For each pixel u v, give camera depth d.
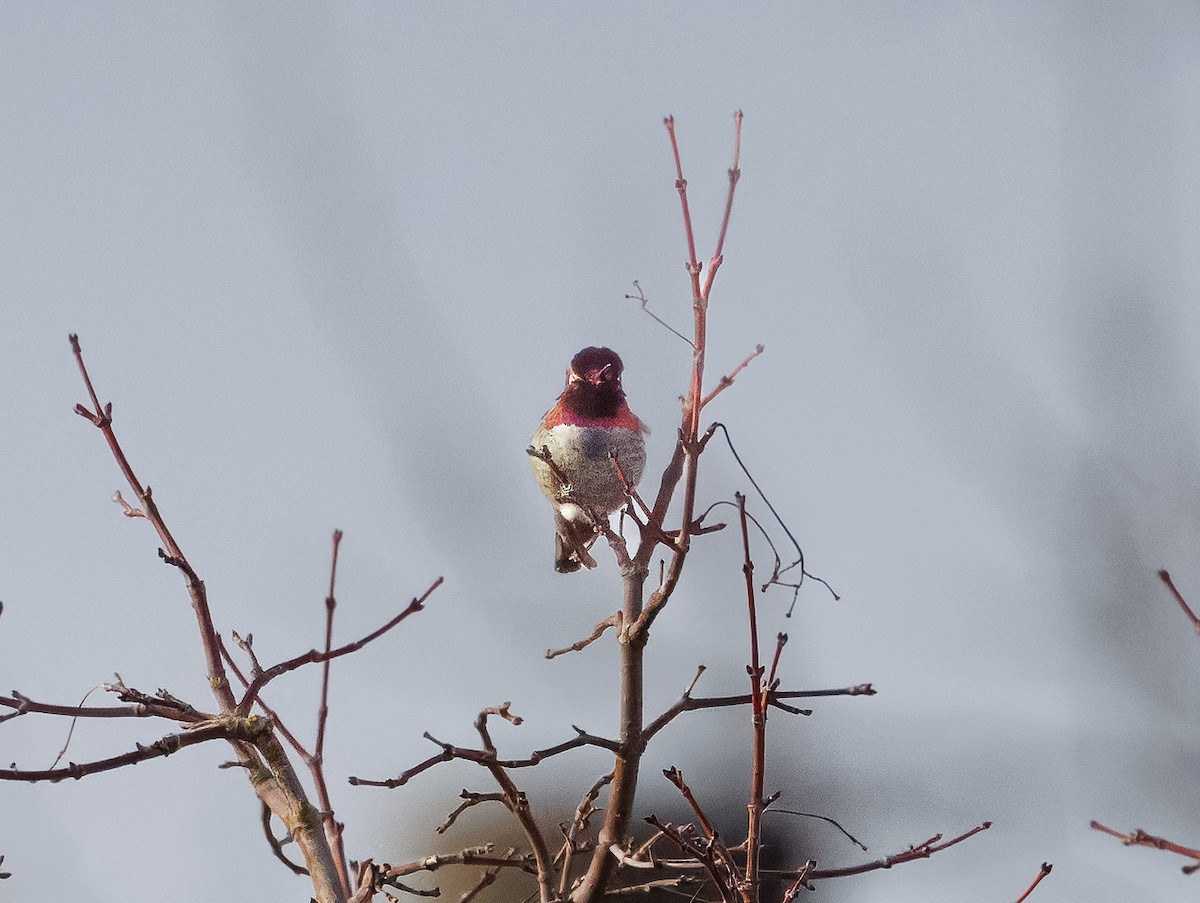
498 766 8.65
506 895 14.27
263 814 9.01
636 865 8.93
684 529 9.13
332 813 8.84
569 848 9.44
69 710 8.38
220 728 8.73
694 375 9.35
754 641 8.77
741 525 8.75
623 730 9.17
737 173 9.69
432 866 9.02
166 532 9.21
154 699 8.78
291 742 8.95
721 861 9.21
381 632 8.91
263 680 8.77
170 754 8.41
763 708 8.80
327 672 8.91
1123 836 7.44
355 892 8.79
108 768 8.14
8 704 8.12
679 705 9.18
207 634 9.16
